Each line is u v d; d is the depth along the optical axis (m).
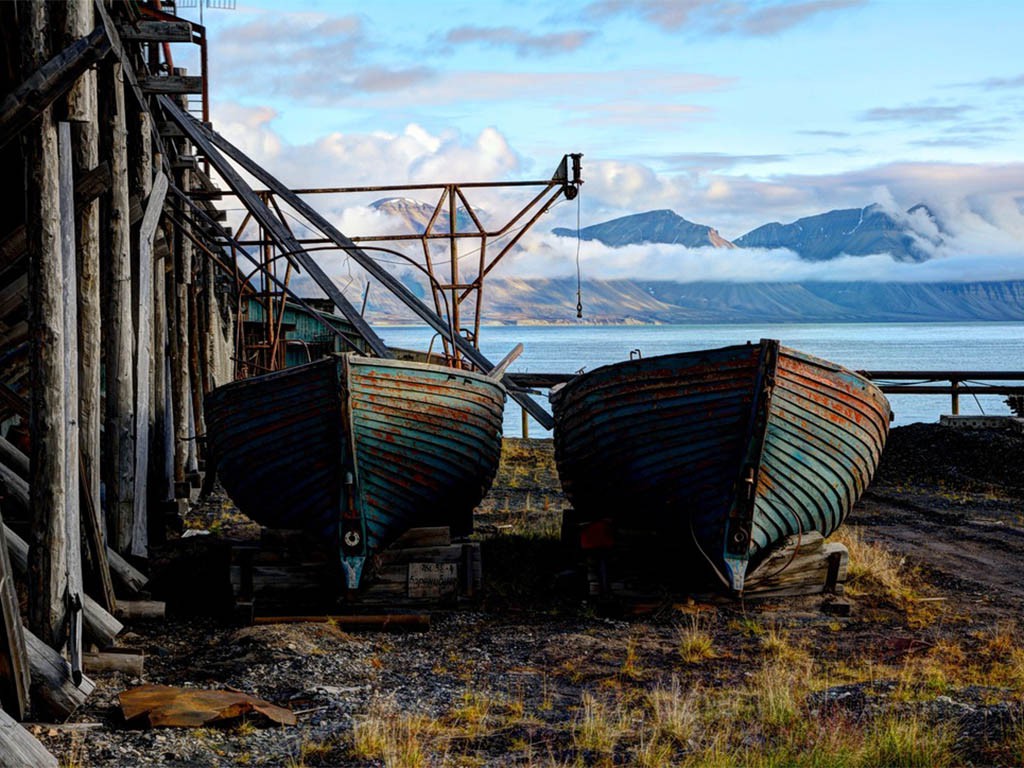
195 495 18.42
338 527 11.11
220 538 14.64
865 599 11.57
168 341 17.86
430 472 11.70
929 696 7.64
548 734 7.13
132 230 13.20
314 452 11.15
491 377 12.67
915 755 6.12
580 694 8.30
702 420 10.85
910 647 9.62
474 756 6.70
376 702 7.95
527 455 25.70
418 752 6.54
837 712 7.27
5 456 10.91
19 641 6.88
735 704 7.72
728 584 11.02
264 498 11.66
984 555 14.13
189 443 19.17
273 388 11.22
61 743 6.84
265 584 10.98
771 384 10.53
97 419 9.72
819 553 11.47
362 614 11.03
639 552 11.43
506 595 11.95
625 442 11.34
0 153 11.20
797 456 11.05
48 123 7.40
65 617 7.62
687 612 10.98
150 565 13.07
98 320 9.70
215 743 6.98
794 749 6.53
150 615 10.45
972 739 6.49
